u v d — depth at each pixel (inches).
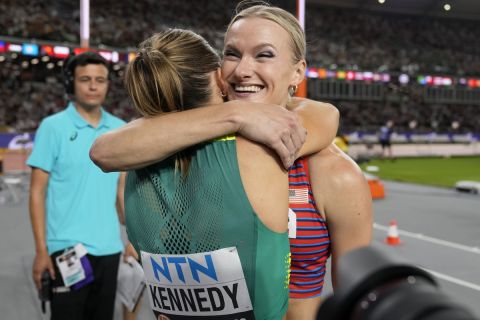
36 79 1053.2
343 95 1270.9
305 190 50.7
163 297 43.1
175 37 43.4
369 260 14.9
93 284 110.5
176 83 41.4
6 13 964.0
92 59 107.8
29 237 279.6
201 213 38.8
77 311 107.4
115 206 115.2
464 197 459.8
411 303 13.0
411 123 1192.2
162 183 41.5
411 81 1314.0
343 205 49.1
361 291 14.0
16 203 407.8
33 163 107.9
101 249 109.3
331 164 50.2
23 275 205.6
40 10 1002.1
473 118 1402.6
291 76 49.4
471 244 268.4
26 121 967.6
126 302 118.6
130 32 1095.0
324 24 1341.0
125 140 40.5
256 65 47.0
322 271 54.1
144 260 44.2
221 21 1233.4
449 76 1211.2
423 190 511.2
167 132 39.0
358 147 985.5
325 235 51.6
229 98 50.1
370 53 1330.0
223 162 38.8
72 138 108.3
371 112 1296.8
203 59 42.6
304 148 46.7
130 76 43.2
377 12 1398.9
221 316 40.3
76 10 1049.5
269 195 38.9
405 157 1016.2
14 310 167.2
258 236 38.4
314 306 53.5
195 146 40.3
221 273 39.0
